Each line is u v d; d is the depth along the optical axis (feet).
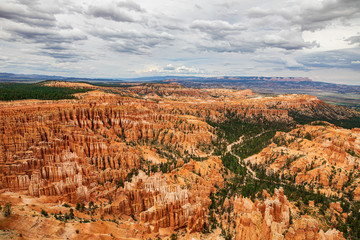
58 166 306.96
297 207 318.45
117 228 247.50
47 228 197.88
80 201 286.05
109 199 309.63
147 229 257.14
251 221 207.41
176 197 291.17
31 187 267.80
